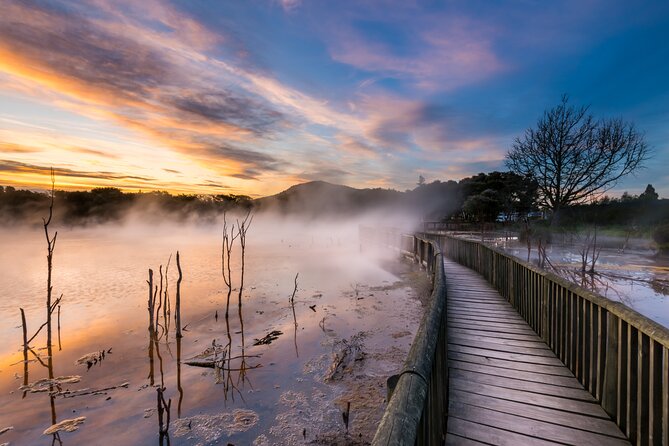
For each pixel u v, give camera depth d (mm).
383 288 13562
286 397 5426
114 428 4785
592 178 24484
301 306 11195
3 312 11148
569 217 27141
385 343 7484
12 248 32625
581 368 3627
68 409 5301
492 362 4223
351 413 4887
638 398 2510
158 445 4410
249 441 4391
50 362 7121
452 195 61938
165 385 6027
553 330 4562
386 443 1093
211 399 5480
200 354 7402
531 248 20922
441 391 2768
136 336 8727
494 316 6297
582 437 2699
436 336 2381
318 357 6926
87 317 10492
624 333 2785
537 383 3641
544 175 26344
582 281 12156
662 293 10453
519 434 2766
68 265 21641
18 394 5785
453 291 8492
